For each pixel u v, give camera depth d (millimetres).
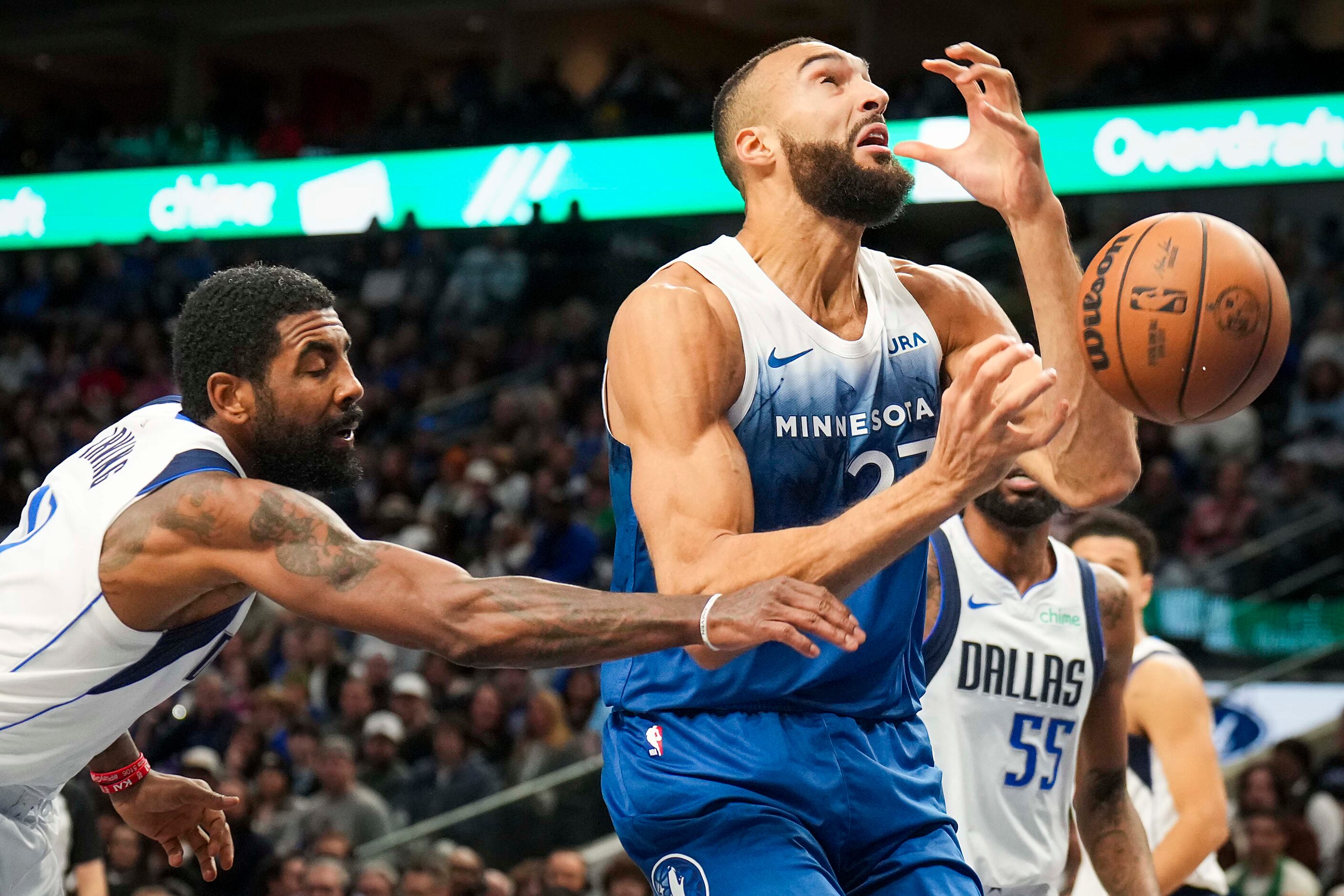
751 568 2742
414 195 21703
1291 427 15664
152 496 2912
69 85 32406
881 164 3105
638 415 2992
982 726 4184
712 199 20094
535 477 16266
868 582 3189
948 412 2602
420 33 29812
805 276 3174
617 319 3133
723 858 3074
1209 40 21703
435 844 9000
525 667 2773
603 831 8977
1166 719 4953
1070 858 4777
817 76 3178
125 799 3703
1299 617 11930
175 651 3088
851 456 3145
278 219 22531
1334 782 9336
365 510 16578
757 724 3164
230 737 11273
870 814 3180
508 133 21156
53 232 24094
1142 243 3096
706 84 23984
